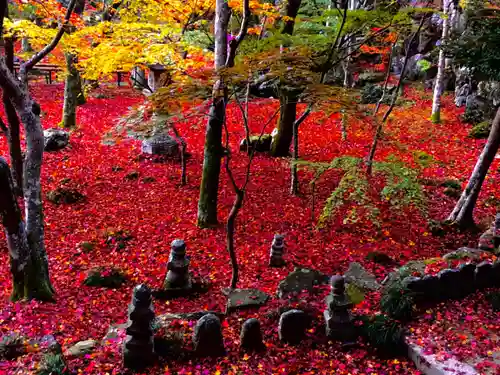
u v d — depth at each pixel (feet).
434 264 25.45
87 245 31.22
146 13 40.04
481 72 32.40
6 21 32.53
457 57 31.91
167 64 31.96
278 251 28.07
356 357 18.42
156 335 19.01
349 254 29.55
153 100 22.09
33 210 23.49
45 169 45.73
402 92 79.05
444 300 21.77
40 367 16.60
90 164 47.70
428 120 65.26
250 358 18.31
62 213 36.68
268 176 44.73
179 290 25.08
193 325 20.08
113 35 33.94
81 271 28.25
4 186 21.49
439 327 19.58
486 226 33.99
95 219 35.73
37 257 23.95
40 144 22.81
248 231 33.58
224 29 30.68
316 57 26.45
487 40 29.68
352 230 33.24
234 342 19.30
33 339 18.28
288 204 38.09
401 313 20.29
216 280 26.89
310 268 27.32
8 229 22.72
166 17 38.73
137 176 44.47
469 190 33.19
